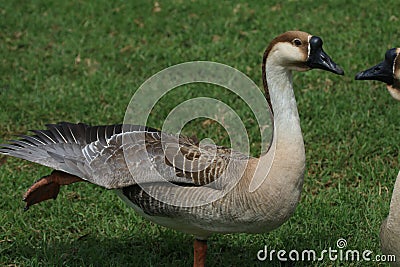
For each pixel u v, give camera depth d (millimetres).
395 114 13406
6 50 17312
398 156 12258
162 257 10336
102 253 10156
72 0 19703
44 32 18156
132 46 17266
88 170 9141
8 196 11594
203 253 9398
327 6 18328
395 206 7801
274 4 18781
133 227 10742
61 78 16031
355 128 13148
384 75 8352
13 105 14789
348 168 12070
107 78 15781
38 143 9680
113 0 19562
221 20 18109
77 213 11195
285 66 8531
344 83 14828
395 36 16469
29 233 10688
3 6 19484
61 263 9930
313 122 13594
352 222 10555
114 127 9836
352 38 16547
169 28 17984
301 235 10336
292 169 8352
